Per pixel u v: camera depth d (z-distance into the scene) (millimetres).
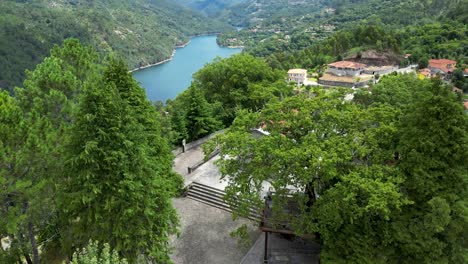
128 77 23578
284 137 19828
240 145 20391
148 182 17750
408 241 16812
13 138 15414
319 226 18969
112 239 17531
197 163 32969
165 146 25375
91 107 16172
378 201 15844
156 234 18922
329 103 21141
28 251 18172
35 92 22922
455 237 16891
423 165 16938
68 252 19250
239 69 43969
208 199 28422
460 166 16781
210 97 44562
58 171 16875
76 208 17109
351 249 17969
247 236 21562
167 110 46688
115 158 16125
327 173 17375
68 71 24703
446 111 16641
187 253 22859
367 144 19375
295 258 22141
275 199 19328
